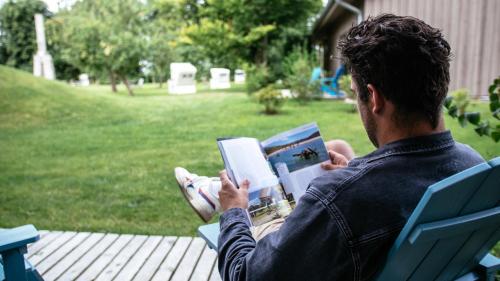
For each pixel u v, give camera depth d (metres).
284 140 1.43
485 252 1.10
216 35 17.20
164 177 5.03
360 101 0.96
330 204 0.85
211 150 6.43
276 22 17.36
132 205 4.07
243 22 16.97
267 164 1.35
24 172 5.39
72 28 15.24
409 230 0.82
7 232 1.52
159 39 19.48
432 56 0.87
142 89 19.94
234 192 1.21
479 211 0.93
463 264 1.09
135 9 16.36
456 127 6.88
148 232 3.34
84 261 2.73
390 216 0.84
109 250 2.90
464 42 4.18
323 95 13.48
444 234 0.86
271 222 1.26
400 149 0.89
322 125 8.16
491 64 3.93
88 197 4.35
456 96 3.51
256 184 1.29
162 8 20.45
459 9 4.20
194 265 2.64
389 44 0.88
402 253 0.86
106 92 16.38
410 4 5.00
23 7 28.34
